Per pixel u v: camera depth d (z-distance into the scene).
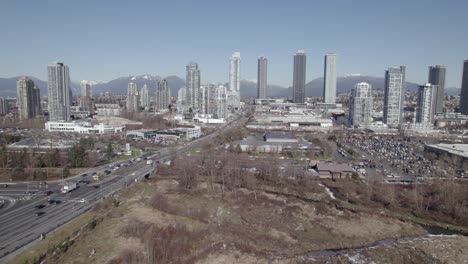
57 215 132.88
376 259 106.56
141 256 95.38
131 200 147.75
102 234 109.56
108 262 91.31
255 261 99.06
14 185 176.75
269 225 129.62
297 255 107.75
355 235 124.56
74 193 163.38
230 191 167.25
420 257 108.56
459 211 146.25
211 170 195.50
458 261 106.75
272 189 175.62
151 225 116.31
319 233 125.56
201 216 131.75
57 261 92.94
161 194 157.00
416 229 131.62
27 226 121.12
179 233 111.81
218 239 111.81
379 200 163.12
